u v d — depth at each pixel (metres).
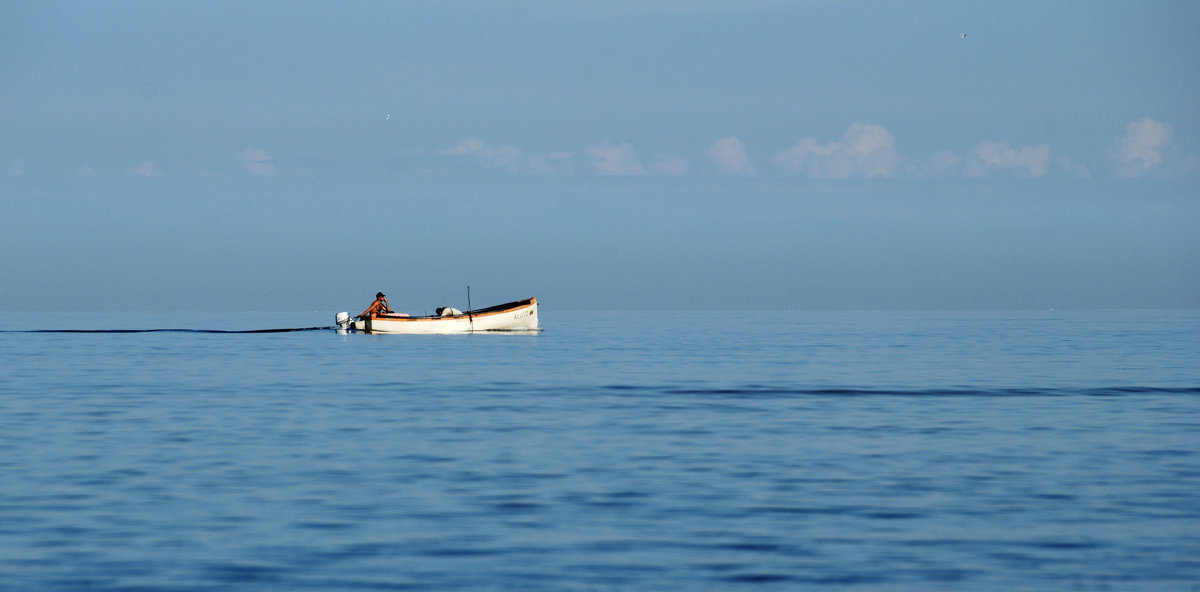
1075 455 83.75
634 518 62.25
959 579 50.53
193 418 107.50
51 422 104.12
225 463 80.19
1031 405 120.19
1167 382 149.88
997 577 50.78
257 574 51.28
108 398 126.94
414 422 104.50
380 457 83.06
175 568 52.16
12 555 54.25
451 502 66.44
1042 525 60.12
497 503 66.19
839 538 57.62
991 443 90.44
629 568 52.38
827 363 190.88
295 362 190.75
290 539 57.50
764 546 56.22
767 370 173.12
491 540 57.41
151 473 75.88
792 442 91.06
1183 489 69.75
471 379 154.25
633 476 75.06
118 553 54.72
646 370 172.38
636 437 94.06
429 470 77.38
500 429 99.31
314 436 94.56
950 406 118.94
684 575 51.28
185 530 59.31
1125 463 80.00
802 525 60.47
